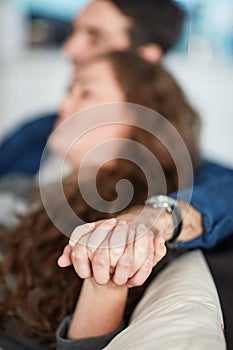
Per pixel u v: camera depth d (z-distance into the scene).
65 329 0.51
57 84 2.34
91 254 0.40
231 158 2.13
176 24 1.25
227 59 2.24
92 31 1.23
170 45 1.27
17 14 2.35
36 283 0.61
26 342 0.61
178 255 0.60
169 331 0.40
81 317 0.49
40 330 0.59
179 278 0.51
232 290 0.51
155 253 0.44
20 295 0.61
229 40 2.25
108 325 0.49
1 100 2.32
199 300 0.46
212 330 0.40
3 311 0.61
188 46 2.21
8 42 2.33
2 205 0.86
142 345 0.39
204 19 2.22
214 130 2.17
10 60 2.34
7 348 0.61
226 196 0.65
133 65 0.80
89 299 0.48
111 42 1.23
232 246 0.62
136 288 0.54
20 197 0.94
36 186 0.87
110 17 1.21
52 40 2.44
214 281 0.53
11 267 0.63
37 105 2.34
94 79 0.79
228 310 0.47
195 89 2.19
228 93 2.19
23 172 1.24
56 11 2.42
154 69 0.81
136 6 1.20
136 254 0.41
